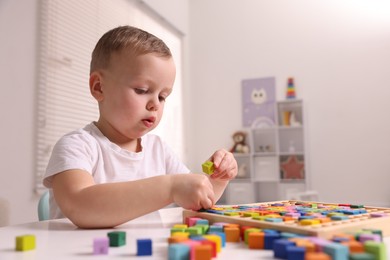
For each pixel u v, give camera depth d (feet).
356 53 8.82
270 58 9.70
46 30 5.42
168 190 1.67
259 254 1.04
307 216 1.46
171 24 9.50
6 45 4.69
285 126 8.98
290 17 9.60
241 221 1.38
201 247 0.93
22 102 4.93
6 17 4.71
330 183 8.73
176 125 9.55
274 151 9.35
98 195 1.63
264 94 9.62
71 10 6.01
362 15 8.85
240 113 9.87
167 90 2.38
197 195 1.65
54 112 5.54
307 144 8.91
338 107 8.85
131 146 2.86
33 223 1.83
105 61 2.37
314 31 9.29
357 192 8.48
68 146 2.22
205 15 10.52
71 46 5.98
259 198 9.34
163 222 1.79
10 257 1.05
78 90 6.12
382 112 8.46
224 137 9.97
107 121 2.63
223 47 10.25
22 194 4.86
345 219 1.37
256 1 10.02
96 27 6.66
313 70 9.19
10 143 4.71
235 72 10.05
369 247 0.90
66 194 1.72
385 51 8.57
